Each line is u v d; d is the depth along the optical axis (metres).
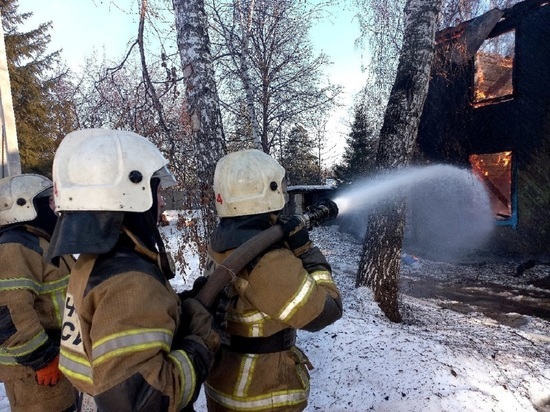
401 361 3.52
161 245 1.47
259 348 1.83
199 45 4.12
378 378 3.32
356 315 4.64
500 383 3.46
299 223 1.78
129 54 4.86
